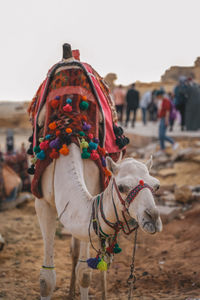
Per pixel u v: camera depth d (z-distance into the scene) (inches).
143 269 235.0
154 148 550.9
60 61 190.7
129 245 275.7
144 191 121.0
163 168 481.7
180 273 221.1
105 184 168.9
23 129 1200.2
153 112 814.5
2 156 403.5
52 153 162.9
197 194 358.9
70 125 166.6
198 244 258.8
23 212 375.2
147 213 117.1
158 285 210.7
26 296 206.4
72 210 147.7
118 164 134.8
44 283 170.1
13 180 391.5
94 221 136.8
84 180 162.6
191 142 561.3
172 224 309.1
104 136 178.1
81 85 179.6
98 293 210.5
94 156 163.6
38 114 187.2
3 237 298.5
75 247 199.8
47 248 173.8
